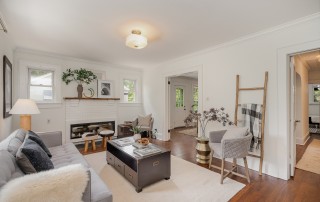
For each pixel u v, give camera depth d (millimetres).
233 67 3184
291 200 2006
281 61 2566
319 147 4277
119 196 2074
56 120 4219
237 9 2125
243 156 2424
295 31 2430
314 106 7012
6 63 2713
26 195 970
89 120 4715
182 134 6027
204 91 3719
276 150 2609
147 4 2025
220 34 2891
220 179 2514
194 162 3229
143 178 2209
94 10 2148
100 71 5020
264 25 2555
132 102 5715
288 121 2543
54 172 1136
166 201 1985
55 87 4219
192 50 3762
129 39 2623
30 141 1808
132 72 5723
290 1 1943
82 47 3594
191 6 2064
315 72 5559
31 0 1922
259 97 2828
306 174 2701
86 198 1228
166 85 5027
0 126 2473
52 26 2600
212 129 3527
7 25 2543
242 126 2990
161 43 3336
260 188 2270
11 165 1334
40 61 4004
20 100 2824
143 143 2672
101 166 2992
